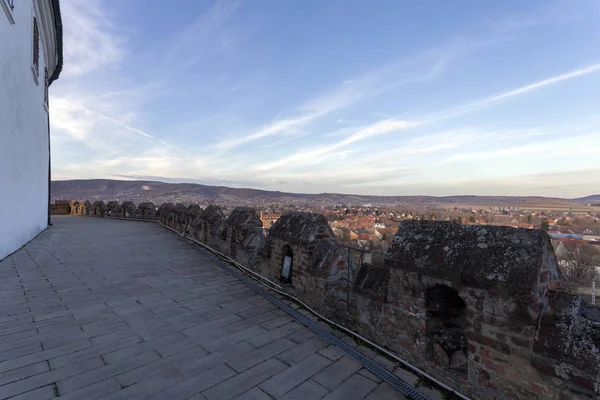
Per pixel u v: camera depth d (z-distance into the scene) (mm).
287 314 5465
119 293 6469
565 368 2404
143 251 10922
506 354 2762
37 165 13727
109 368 3678
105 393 3205
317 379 3545
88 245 11836
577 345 2398
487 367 2900
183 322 5090
